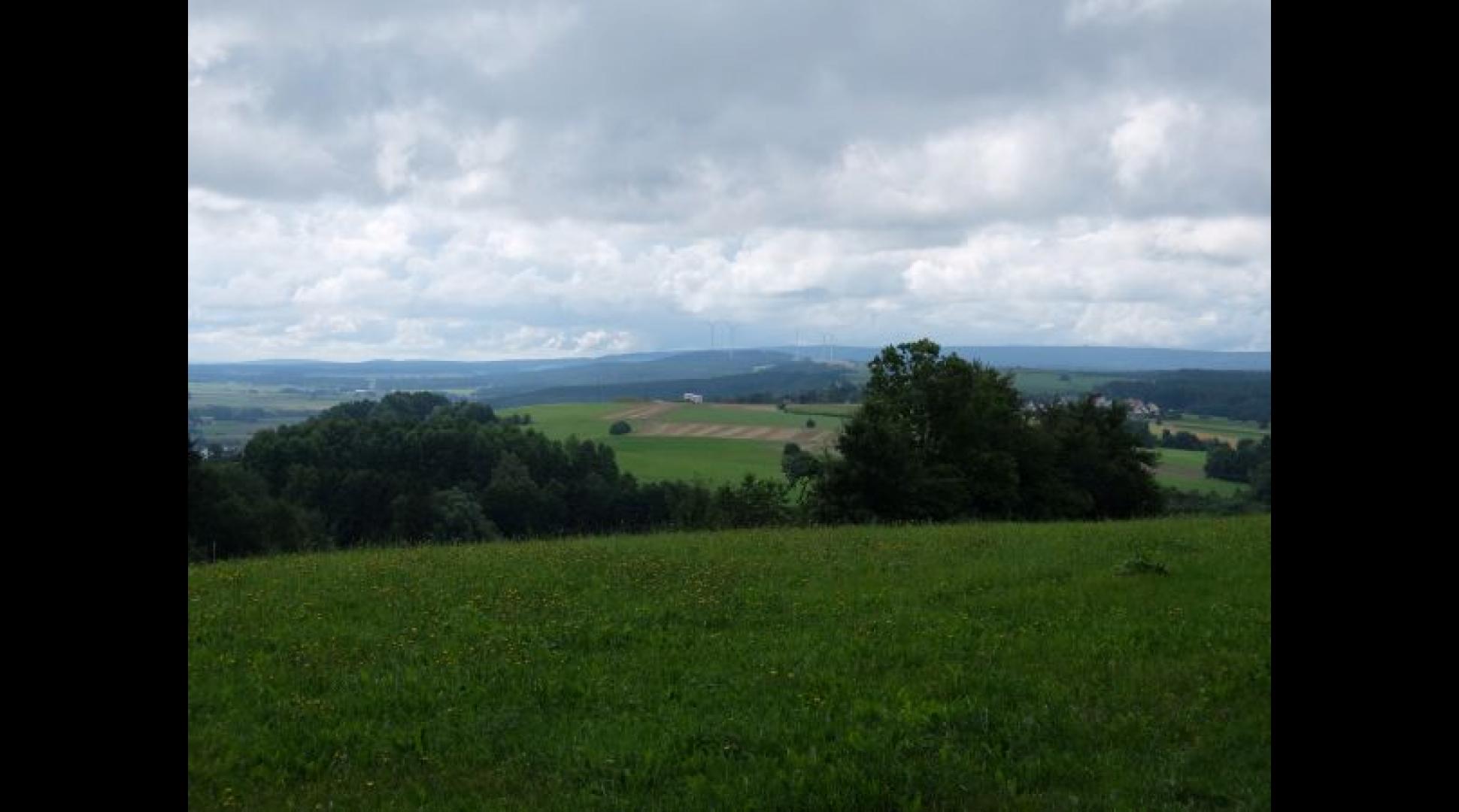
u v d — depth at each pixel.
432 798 7.67
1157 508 52.59
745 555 18.27
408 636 12.12
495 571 16.39
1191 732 8.50
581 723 9.07
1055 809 7.20
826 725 8.77
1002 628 12.02
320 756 8.46
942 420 49.91
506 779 7.97
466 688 10.00
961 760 7.92
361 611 13.55
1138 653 10.72
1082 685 9.65
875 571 16.22
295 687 10.18
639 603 13.75
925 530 23.03
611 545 20.41
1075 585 14.41
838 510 46.62
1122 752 8.12
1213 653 10.54
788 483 50.88
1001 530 22.34
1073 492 52.19
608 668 10.70
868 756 8.02
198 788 7.91
